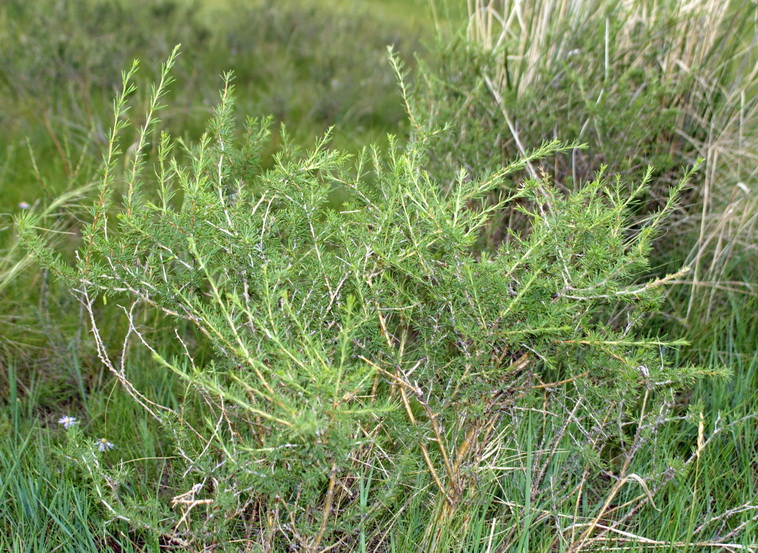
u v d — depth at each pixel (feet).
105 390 7.70
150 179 10.50
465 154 8.67
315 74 16.90
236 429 5.81
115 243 5.33
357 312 5.52
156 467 6.63
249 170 6.44
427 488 6.09
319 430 4.33
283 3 20.98
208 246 5.38
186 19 18.86
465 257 5.08
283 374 4.50
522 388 5.80
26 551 5.61
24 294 8.42
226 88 5.99
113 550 5.87
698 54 9.39
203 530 5.17
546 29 9.45
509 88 9.04
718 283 8.51
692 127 9.37
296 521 5.56
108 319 8.44
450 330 5.57
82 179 10.56
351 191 6.26
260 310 5.45
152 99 5.43
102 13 17.52
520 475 6.38
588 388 5.79
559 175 8.98
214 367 5.25
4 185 10.72
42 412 7.59
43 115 12.54
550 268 5.26
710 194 9.07
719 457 6.91
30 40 15.02
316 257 5.81
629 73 8.89
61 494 6.03
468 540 5.82
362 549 5.27
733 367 7.86
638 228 8.68
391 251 5.23
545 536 6.03
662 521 6.20
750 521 5.89
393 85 16.70
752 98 9.36
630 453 5.87
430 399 6.12
